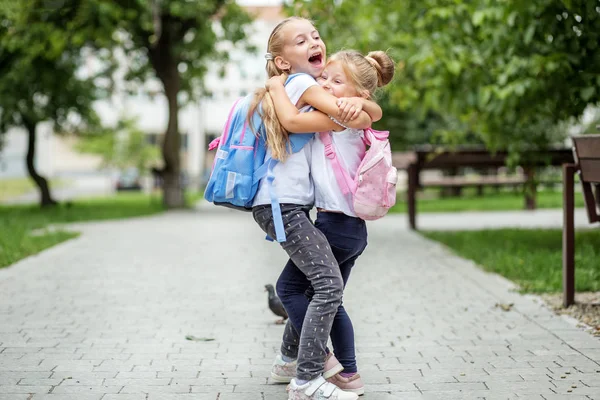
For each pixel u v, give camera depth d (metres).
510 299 7.34
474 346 5.53
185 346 5.63
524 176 20.64
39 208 26.62
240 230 16.52
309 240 4.06
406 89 12.27
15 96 25.72
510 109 10.69
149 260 10.85
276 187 4.09
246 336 5.97
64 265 10.24
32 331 6.11
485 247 11.15
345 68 4.11
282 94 4.06
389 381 4.66
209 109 58.62
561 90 9.88
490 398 4.29
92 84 27.80
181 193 27.23
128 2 24.11
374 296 7.73
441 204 24.75
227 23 26.70
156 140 59.75
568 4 8.65
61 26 23.23
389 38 12.76
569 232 6.76
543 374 4.75
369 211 4.08
